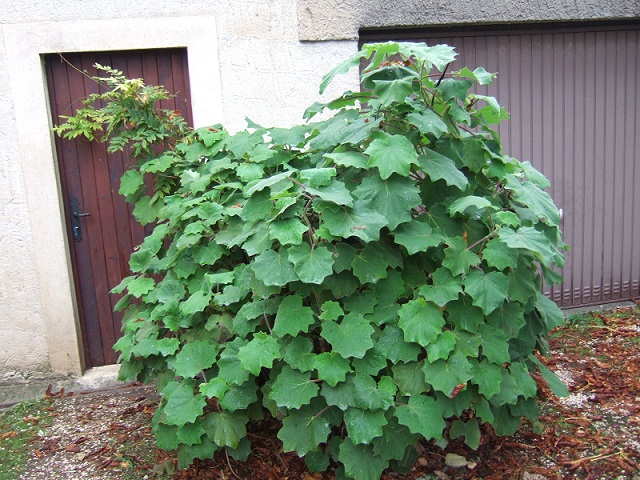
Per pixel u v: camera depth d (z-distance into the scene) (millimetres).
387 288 2689
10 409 3777
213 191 3143
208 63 3934
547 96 4781
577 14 4484
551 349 4324
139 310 3359
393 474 2945
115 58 3951
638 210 5129
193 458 2850
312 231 2588
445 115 2920
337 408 2625
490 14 4309
